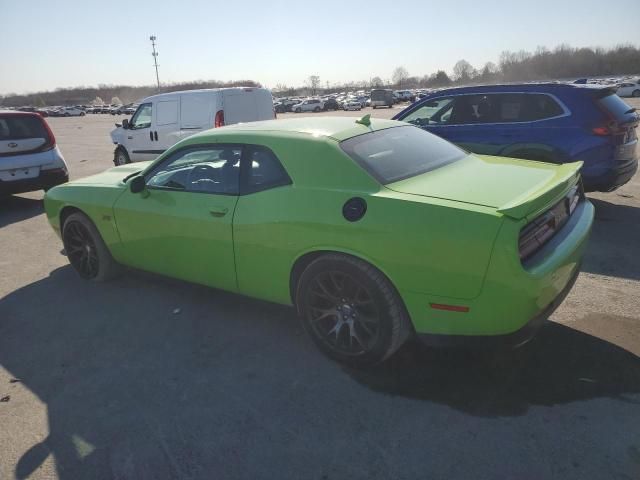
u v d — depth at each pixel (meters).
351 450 2.50
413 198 2.82
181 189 3.89
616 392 2.83
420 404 2.81
